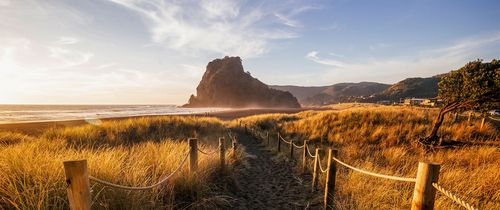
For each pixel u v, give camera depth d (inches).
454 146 333.1
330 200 156.7
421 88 5201.8
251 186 223.6
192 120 697.0
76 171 66.9
